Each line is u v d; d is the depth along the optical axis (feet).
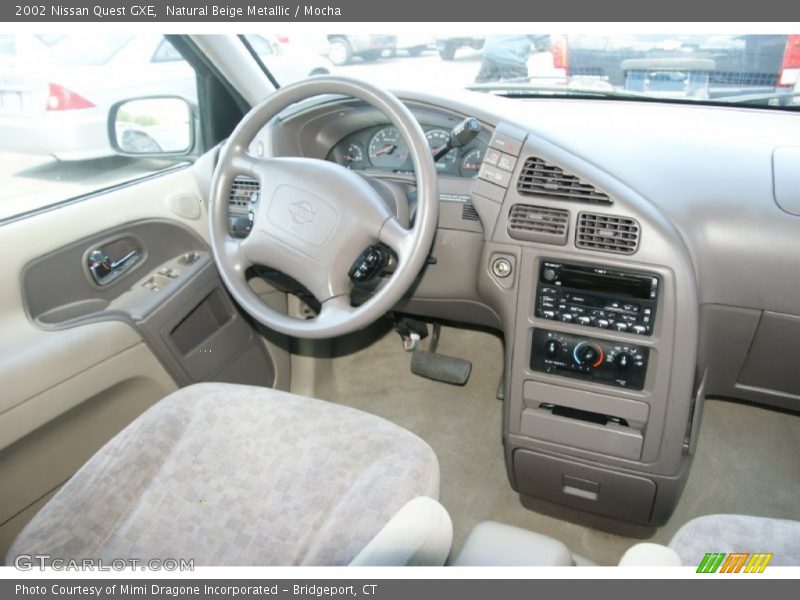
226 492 2.95
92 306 4.32
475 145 4.54
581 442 4.17
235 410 3.32
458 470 5.57
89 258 4.27
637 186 3.93
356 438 3.09
